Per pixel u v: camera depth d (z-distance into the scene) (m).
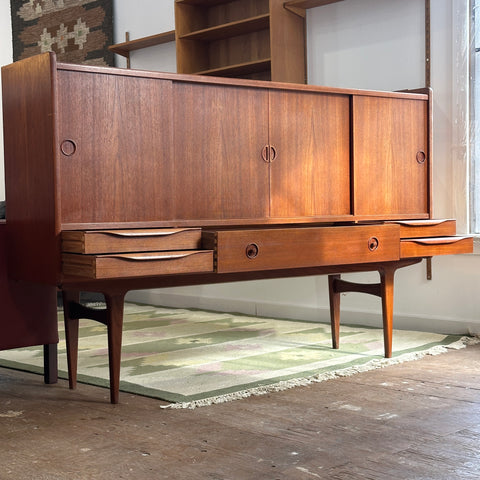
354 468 2.19
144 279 3.08
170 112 3.22
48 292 3.39
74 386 3.31
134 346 4.27
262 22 5.10
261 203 3.53
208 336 4.60
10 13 7.53
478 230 4.47
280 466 2.22
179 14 5.57
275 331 4.77
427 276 4.64
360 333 4.65
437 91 4.55
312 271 3.59
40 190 2.96
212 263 3.01
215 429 2.62
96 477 2.15
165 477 2.14
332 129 3.76
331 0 4.87
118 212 3.08
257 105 3.50
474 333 4.43
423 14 4.59
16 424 2.73
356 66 4.92
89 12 6.77
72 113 2.93
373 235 3.58
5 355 4.10
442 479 2.09
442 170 4.55
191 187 3.31
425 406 2.90
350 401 2.98
